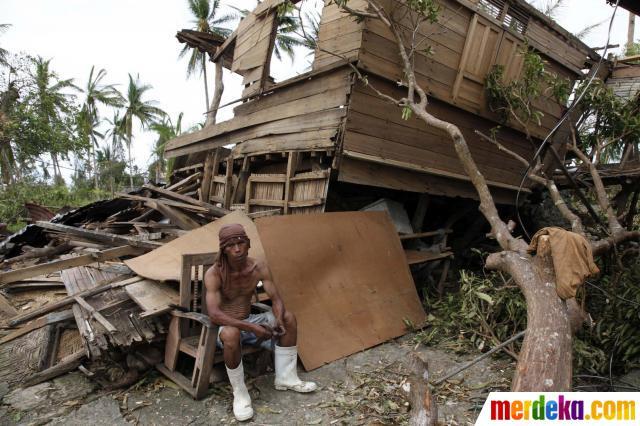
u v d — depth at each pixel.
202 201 7.88
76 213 8.50
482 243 8.13
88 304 3.74
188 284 3.33
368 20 4.93
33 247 7.34
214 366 3.46
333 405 3.12
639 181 7.84
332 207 6.43
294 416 2.98
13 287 5.43
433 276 6.53
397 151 5.63
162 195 8.46
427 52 5.07
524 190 7.65
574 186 6.55
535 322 2.64
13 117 20.55
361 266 4.75
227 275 3.11
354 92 5.06
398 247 5.30
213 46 9.84
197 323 3.58
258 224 4.21
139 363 3.40
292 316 3.29
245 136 7.13
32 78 21.84
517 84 6.14
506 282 4.54
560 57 6.95
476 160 6.78
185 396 3.20
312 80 5.68
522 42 6.30
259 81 6.82
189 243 4.43
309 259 4.36
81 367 3.42
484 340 4.12
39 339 4.03
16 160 23.23
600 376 3.60
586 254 2.85
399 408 3.08
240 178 7.06
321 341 3.94
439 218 8.23
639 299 4.20
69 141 22.89
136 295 3.70
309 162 5.86
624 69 7.81
